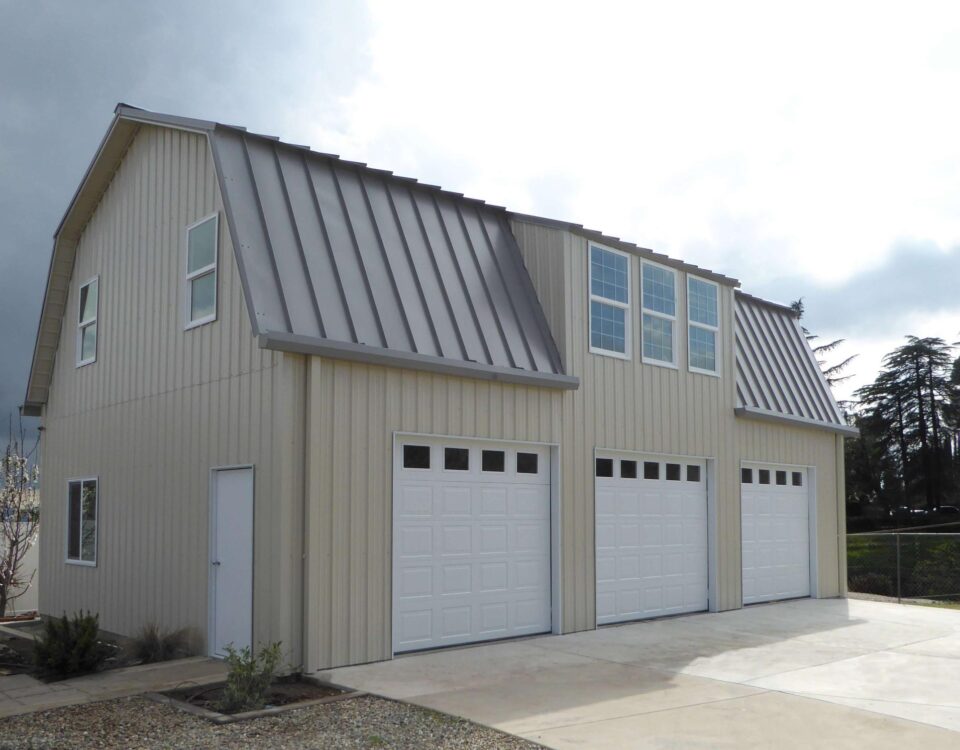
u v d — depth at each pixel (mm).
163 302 12383
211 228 11367
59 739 7090
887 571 25328
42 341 15719
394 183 12352
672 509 14547
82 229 15055
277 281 10125
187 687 8836
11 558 17375
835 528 18500
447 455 11227
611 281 13664
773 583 16672
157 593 11891
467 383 11422
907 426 58125
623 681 9430
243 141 11133
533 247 13211
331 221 11156
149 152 13086
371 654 10141
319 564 9695
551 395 12500
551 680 9430
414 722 7664
